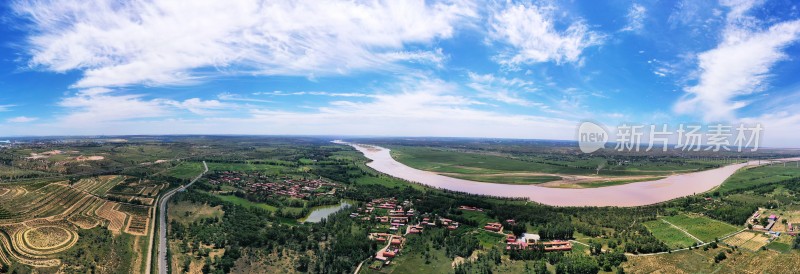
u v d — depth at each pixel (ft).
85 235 473.67
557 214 590.96
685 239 473.26
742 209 590.14
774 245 433.89
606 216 579.07
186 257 428.15
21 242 438.40
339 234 498.69
